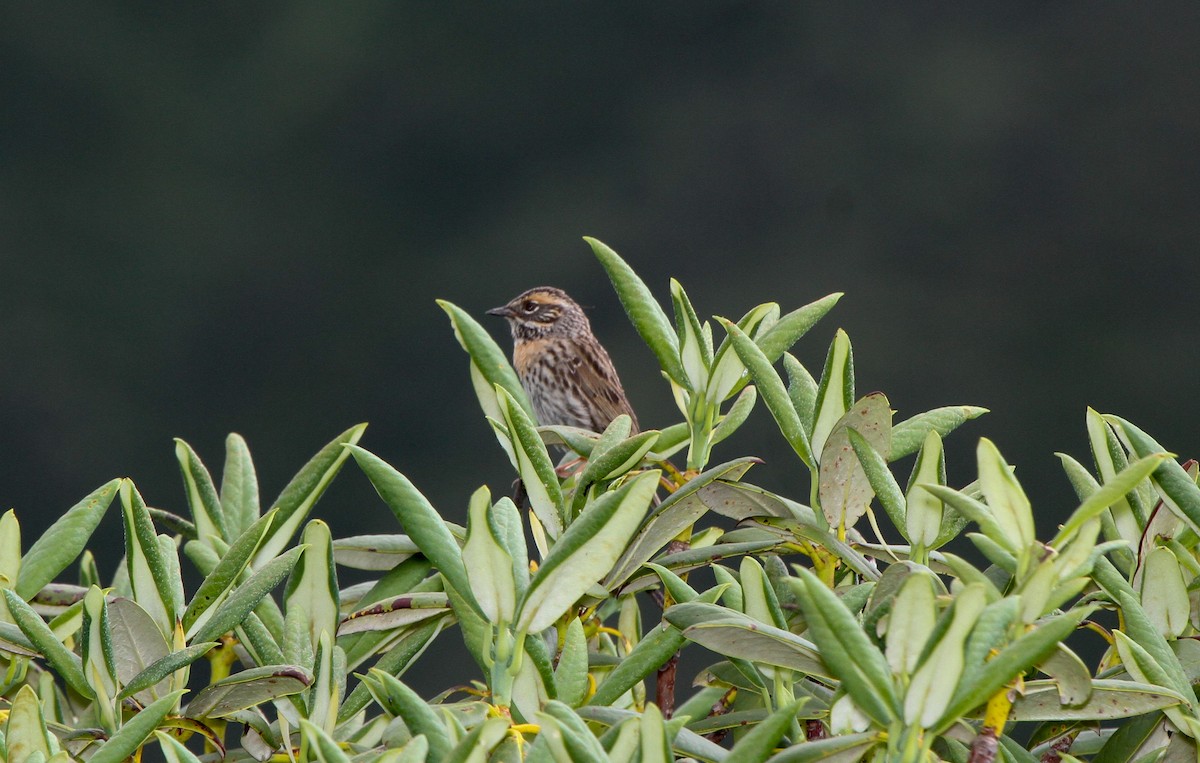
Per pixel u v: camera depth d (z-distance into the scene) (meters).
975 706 1.82
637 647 2.33
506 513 2.29
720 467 2.52
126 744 2.06
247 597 2.35
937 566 2.58
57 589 2.80
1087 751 2.60
